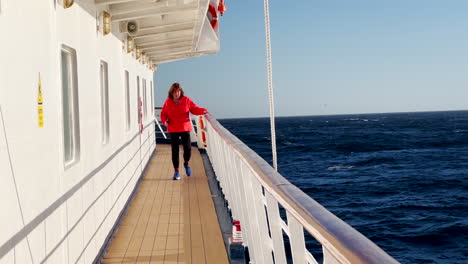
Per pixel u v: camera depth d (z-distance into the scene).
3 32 2.42
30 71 2.82
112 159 5.84
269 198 2.09
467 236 17.78
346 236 1.09
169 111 9.04
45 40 3.15
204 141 13.34
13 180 2.49
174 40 9.37
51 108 3.26
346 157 49.31
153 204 7.07
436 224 19.73
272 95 4.32
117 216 5.93
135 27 6.98
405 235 18.33
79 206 4.02
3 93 2.40
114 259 4.70
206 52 12.12
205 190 7.95
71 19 3.92
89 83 4.62
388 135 86.06
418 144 64.62
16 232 2.51
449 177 33.25
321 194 27.47
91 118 4.67
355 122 178.75
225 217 5.82
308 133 99.56
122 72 7.06
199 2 6.45
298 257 1.58
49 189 3.15
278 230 2.11
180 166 10.97
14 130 2.54
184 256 4.66
